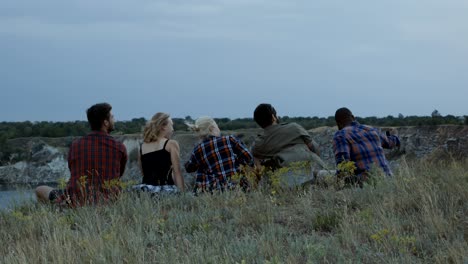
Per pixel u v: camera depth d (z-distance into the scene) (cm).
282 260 518
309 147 940
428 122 6581
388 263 505
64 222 661
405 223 619
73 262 527
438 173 847
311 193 775
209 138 878
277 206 739
